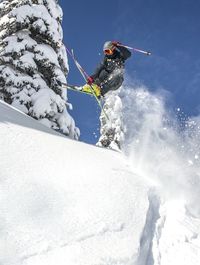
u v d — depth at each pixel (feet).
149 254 13.82
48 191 14.32
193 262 13.84
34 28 49.70
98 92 28.89
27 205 12.87
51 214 12.96
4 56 48.21
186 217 17.71
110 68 28.58
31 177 14.93
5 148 16.67
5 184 13.61
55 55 49.65
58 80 48.98
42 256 10.85
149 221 15.84
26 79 47.14
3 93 46.91
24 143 18.22
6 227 11.44
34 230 11.79
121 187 17.02
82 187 15.71
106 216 14.05
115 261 11.69
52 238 11.74
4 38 49.96
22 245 10.99
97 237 12.59
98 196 15.37
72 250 11.48
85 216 13.57
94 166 18.66
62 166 17.25
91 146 25.88
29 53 48.24
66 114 48.78
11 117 22.82
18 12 49.60
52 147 19.45
